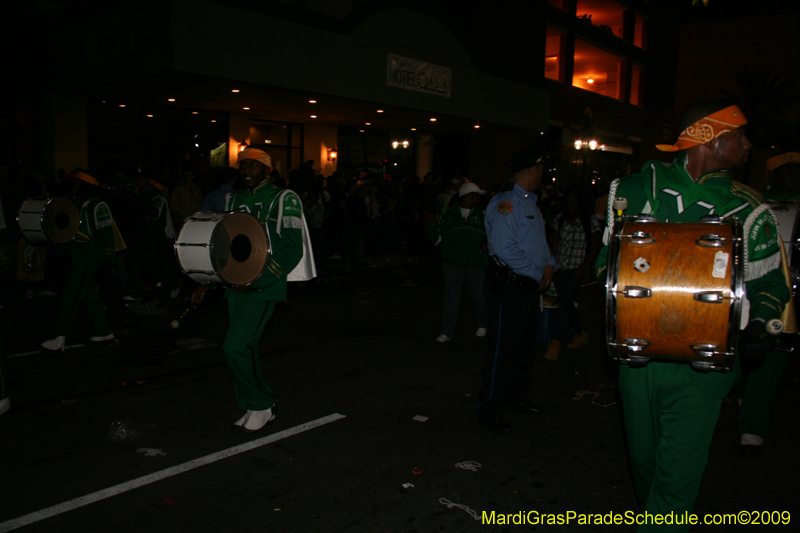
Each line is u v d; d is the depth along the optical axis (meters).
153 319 7.46
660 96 32.34
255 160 4.06
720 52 37.41
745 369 3.30
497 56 21.31
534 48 22.92
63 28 13.30
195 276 3.92
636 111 30.22
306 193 12.14
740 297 2.05
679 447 2.33
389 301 9.23
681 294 2.12
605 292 2.32
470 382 5.36
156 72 11.30
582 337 6.62
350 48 14.26
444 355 6.22
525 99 20.44
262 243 3.95
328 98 14.34
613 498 3.36
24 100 14.55
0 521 2.98
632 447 2.56
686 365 2.33
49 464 3.61
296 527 3.00
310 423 4.33
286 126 19.17
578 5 27.77
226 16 11.71
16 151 14.64
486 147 22.58
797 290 3.59
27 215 5.63
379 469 3.63
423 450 3.92
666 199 2.40
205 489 3.35
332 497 3.29
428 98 16.59
